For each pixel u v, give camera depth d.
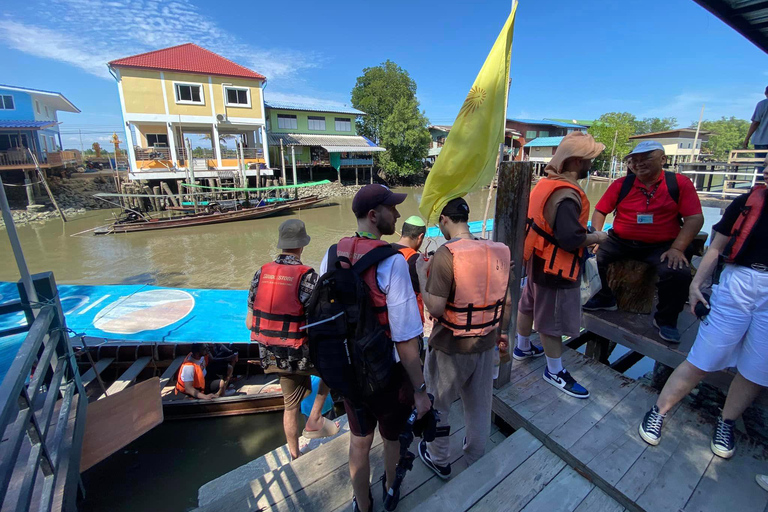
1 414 1.51
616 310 3.43
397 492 1.90
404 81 37.88
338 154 32.84
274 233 18.45
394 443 1.88
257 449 4.38
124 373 5.07
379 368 1.58
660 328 2.91
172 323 5.52
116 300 6.28
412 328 1.62
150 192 22.95
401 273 1.64
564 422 2.29
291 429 3.12
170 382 5.15
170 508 3.68
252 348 5.41
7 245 16.22
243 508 2.05
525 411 2.38
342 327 1.60
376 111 36.78
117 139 27.52
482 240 1.91
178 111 24.03
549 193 2.25
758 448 2.09
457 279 1.80
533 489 1.92
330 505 2.05
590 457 2.03
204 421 4.78
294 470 2.25
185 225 19.34
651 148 2.75
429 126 45.31
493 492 1.90
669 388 2.08
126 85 22.58
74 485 2.77
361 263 1.64
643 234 3.02
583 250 2.33
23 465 2.44
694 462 2.00
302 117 32.06
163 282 11.77
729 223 1.88
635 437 2.18
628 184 3.08
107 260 14.16
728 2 3.05
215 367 5.03
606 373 2.81
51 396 2.61
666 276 2.79
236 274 12.57
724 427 2.03
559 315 2.43
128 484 3.92
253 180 26.95
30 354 2.00
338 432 3.68
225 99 25.08
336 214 23.52
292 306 2.81
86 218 22.02
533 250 2.43
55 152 28.03
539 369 2.86
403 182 38.16
